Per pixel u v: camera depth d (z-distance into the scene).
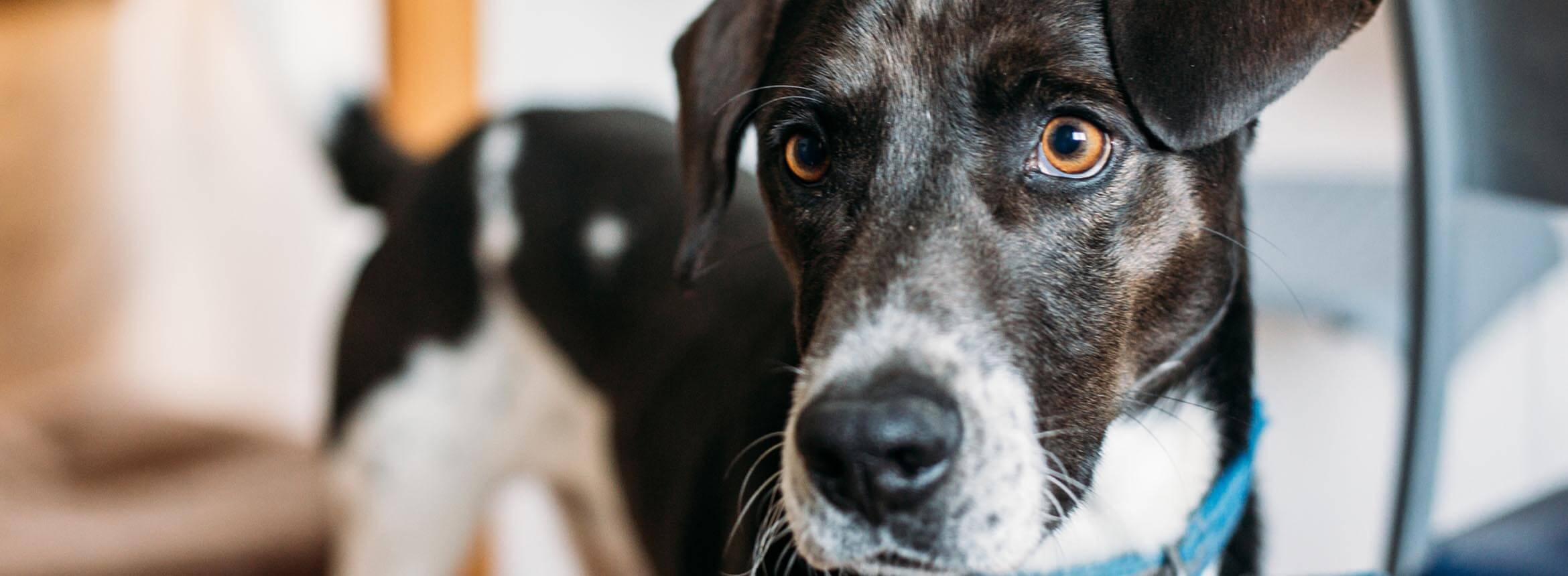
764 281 0.68
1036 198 0.49
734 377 0.64
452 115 0.91
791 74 0.52
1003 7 0.49
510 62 1.01
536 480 0.83
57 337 0.80
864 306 0.47
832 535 0.46
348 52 1.04
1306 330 0.90
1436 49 0.63
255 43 0.96
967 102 0.49
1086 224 0.49
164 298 0.82
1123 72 0.48
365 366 0.79
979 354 0.46
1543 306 0.94
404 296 0.78
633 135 0.80
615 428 0.72
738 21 0.56
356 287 0.81
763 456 0.55
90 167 0.83
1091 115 0.48
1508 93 0.61
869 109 0.49
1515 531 0.63
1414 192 0.64
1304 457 0.90
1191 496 0.54
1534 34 0.58
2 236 0.82
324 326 0.90
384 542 0.78
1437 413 0.66
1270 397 0.91
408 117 0.90
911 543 0.46
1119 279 0.50
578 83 1.01
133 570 0.76
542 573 1.01
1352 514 0.89
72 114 0.84
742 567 0.57
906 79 0.49
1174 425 0.54
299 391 0.86
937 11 0.49
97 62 0.84
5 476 0.77
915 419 0.44
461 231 0.78
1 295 0.81
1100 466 0.53
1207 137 0.47
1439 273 0.64
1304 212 0.86
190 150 0.85
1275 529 0.89
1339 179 0.92
